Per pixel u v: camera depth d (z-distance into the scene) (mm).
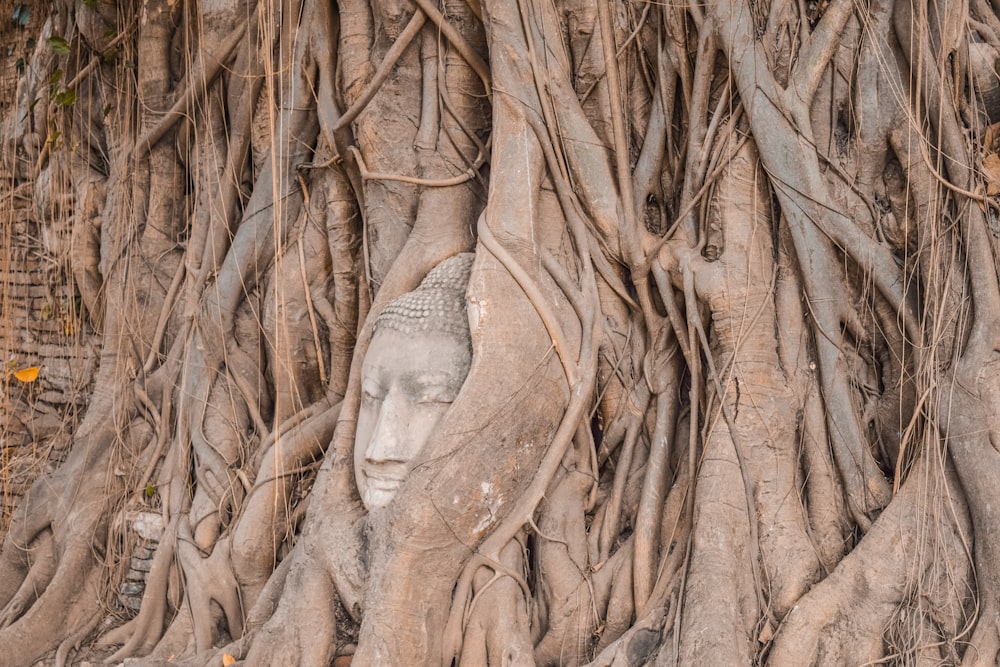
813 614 3559
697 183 4129
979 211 3803
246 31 5234
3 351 6629
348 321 4902
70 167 5949
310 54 4965
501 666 3805
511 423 3867
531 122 4148
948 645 3510
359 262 4895
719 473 3830
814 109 4059
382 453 3930
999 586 3482
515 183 4102
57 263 5957
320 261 4988
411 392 3988
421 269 4371
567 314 4074
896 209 4012
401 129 4516
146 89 5578
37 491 5227
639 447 4238
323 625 3982
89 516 5070
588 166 4195
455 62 4465
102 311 5793
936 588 3584
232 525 4695
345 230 4875
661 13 4277
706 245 4102
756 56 3979
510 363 3881
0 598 5066
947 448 3672
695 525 3781
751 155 4031
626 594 3955
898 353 3941
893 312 3924
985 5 4105
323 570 4055
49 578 5035
